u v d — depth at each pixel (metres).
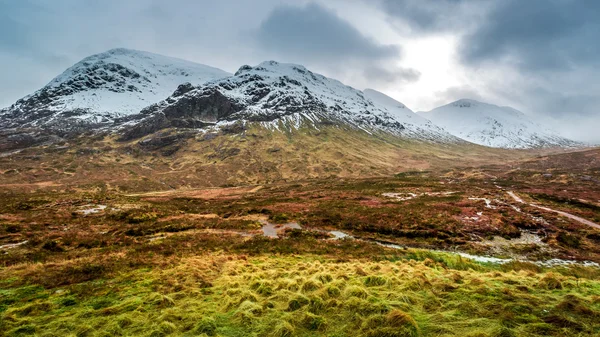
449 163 187.75
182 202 66.69
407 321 6.70
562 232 31.28
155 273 15.62
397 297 8.63
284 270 14.84
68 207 49.38
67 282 14.24
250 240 28.52
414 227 33.94
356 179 111.12
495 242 29.23
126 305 10.10
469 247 27.94
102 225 37.28
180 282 13.43
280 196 71.19
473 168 141.25
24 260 20.39
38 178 118.31
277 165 159.88
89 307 10.31
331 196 64.00
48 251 23.70
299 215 44.72
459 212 39.69
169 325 7.75
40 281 14.27
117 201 58.00
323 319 7.37
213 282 13.20
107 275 15.52
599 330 6.20
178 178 133.12
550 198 52.47
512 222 34.78
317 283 10.27
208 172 144.62
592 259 24.48
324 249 25.34
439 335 6.32
